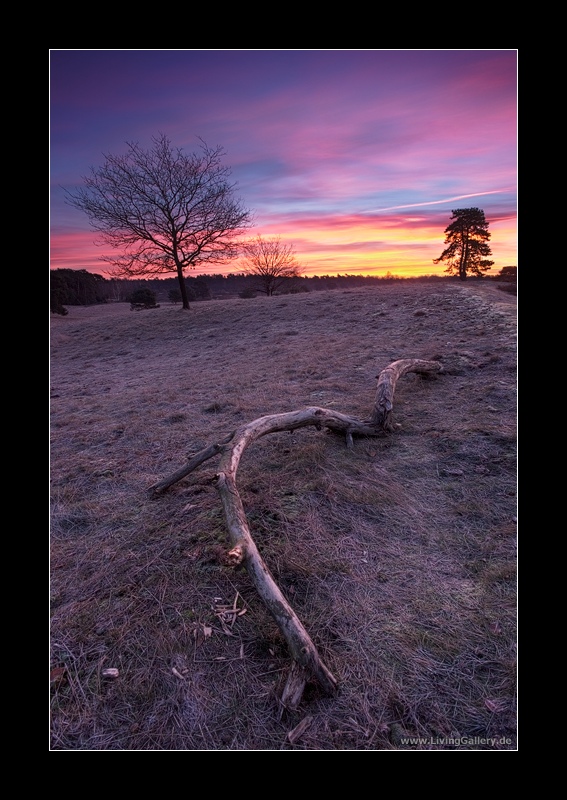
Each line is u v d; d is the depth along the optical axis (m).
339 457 4.22
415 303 13.29
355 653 2.14
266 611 2.40
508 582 2.54
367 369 7.59
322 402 6.07
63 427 6.09
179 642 2.23
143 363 12.34
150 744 1.79
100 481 4.20
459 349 7.82
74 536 3.29
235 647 2.20
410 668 2.05
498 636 2.19
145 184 20.98
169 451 4.88
